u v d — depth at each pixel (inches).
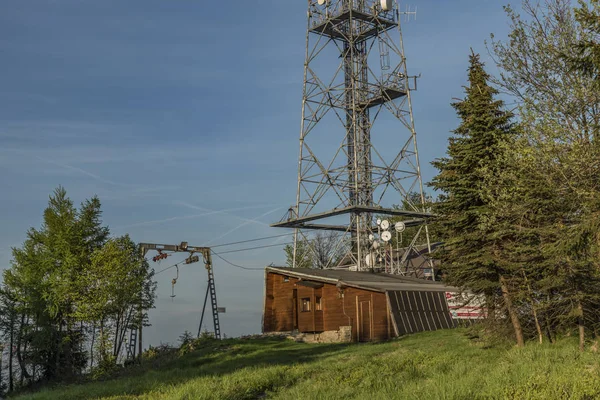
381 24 2166.6
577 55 811.4
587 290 970.7
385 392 669.3
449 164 1101.7
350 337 1589.6
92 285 1879.9
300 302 1748.3
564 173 808.9
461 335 1320.1
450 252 1143.6
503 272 1070.4
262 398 797.9
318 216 2060.8
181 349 1621.6
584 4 792.9
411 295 1605.6
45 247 2169.0
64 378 1892.2
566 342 1039.6
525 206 932.0
